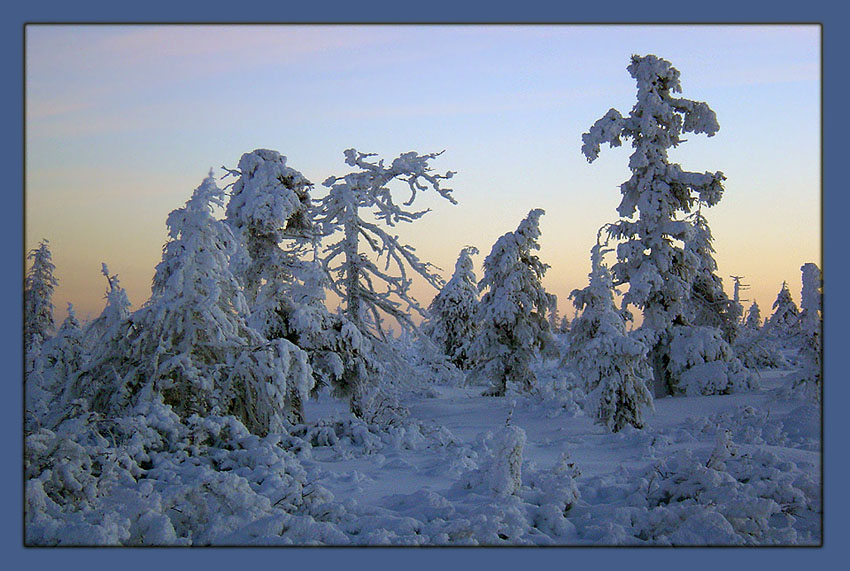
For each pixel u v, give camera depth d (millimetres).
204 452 12578
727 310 29828
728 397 23875
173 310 15430
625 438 16156
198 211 15578
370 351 23391
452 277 44406
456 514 8625
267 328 20875
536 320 32656
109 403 14945
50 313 34406
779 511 7910
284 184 22281
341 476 11914
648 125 26547
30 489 8117
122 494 9359
